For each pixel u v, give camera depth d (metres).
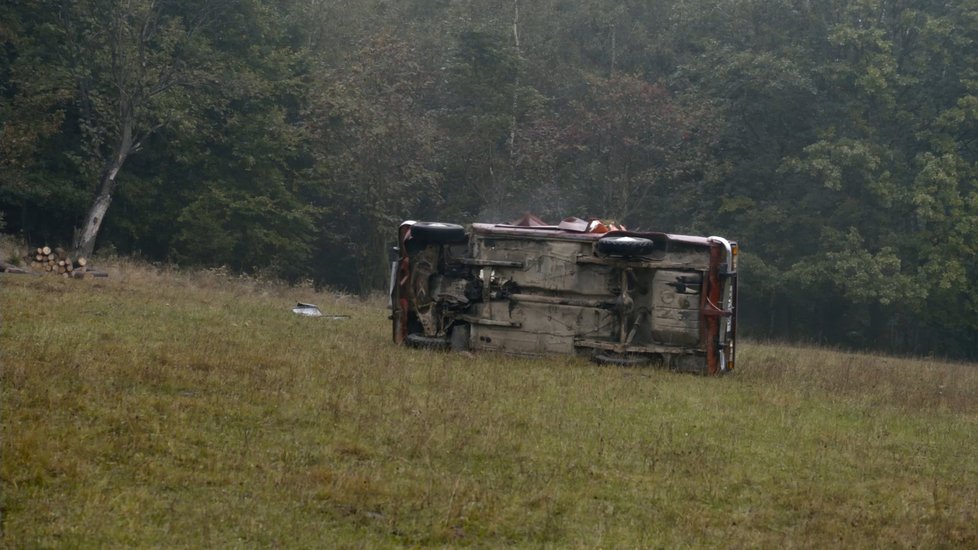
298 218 53.16
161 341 16.88
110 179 44.97
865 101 52.34
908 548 9.84
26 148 43.38
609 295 19.94
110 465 9.92
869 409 17.20
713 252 19.70
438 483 10.41
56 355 14.08
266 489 9.81
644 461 12.16
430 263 20.61
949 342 57.84
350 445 11.44
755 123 55.88
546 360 19.45
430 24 64.12
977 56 52.53
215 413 12.12
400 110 50.03
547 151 53.53
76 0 44.53
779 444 13.75
